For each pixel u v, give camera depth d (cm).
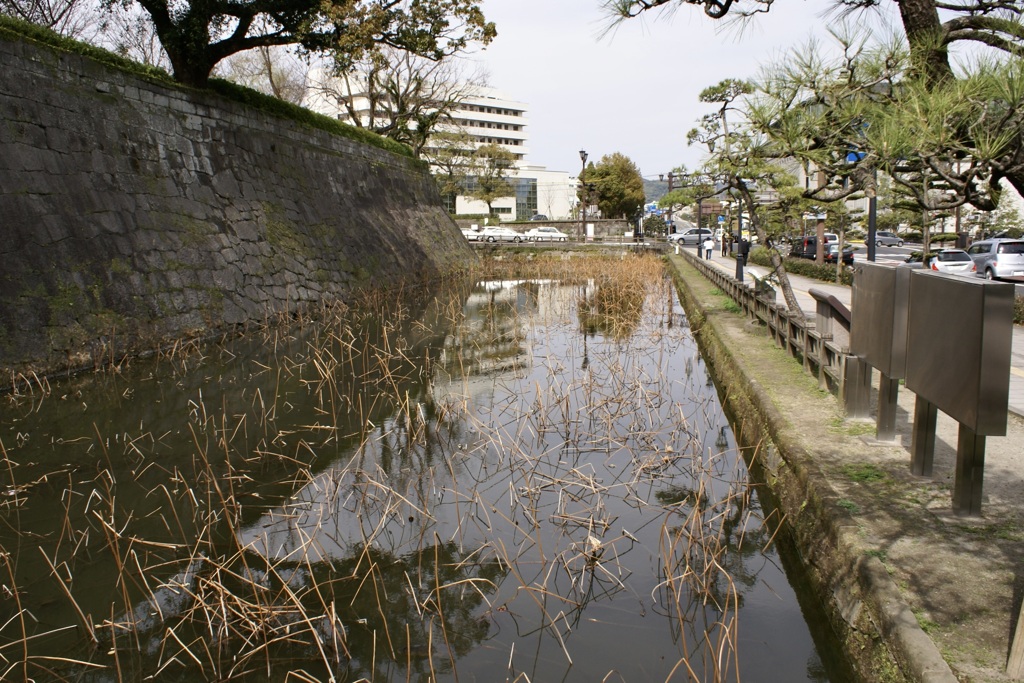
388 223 2341
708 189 1230
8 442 680
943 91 366
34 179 982
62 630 386
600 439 691
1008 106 327
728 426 749
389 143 2697
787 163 1046
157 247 1178
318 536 496
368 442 700
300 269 1574
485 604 413
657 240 4384
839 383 618
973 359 343
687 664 321
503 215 7256
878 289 516
